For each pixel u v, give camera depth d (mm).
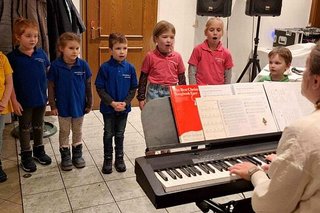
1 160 2777
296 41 4461
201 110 1517
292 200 972
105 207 2244
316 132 927
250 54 4891
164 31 2490
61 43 2523
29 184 2461
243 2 4609
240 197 2400
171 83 2586
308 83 983
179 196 1271
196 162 1434
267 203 1017
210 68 2770
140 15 4078
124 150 3068
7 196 2305
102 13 3904
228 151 1535
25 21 2521
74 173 2643
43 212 2152
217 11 4121
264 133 1596
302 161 927
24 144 2639
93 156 2934
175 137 1470
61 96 2584
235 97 1599
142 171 1348
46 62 2686
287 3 4910
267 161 1459
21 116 2600
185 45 4422
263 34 4895
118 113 2625
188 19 4332
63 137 2670
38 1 2941
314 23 5102
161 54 2568
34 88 2584
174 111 1476
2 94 2375
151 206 2279
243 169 1312
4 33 2914
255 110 1614
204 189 1302
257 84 1683
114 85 2564
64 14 3070
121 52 2535
